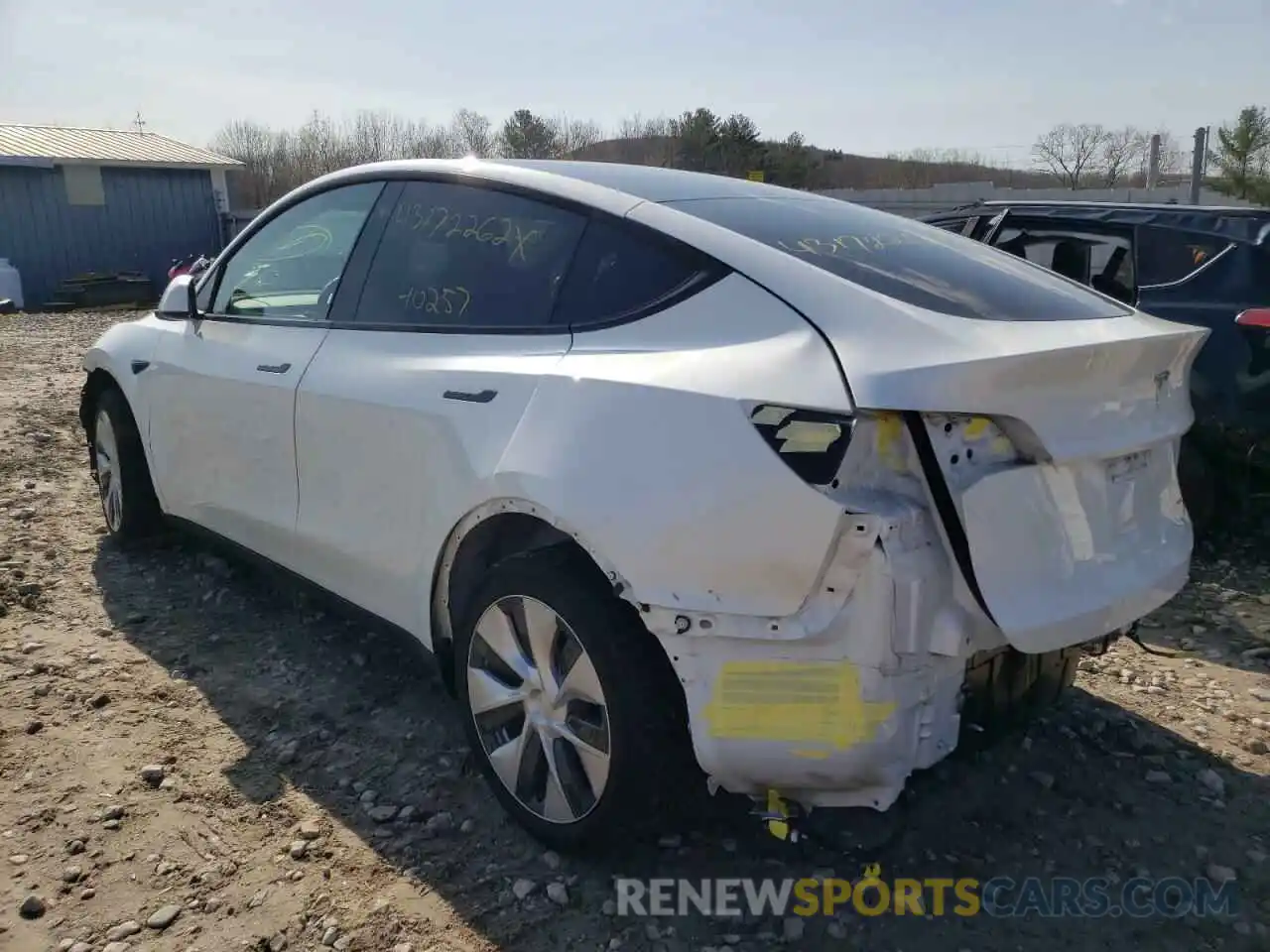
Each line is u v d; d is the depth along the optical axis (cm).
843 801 237
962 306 257
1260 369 489
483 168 332
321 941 246
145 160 2647
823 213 318
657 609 239
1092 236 571
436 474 295
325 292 369
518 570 270
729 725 234
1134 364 256
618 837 265
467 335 307
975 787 314
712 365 243
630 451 245
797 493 221
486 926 253
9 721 342
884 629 219
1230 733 349
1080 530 247
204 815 294
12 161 2422
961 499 221
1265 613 448
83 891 261
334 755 327
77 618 427
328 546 349
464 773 318
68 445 734
